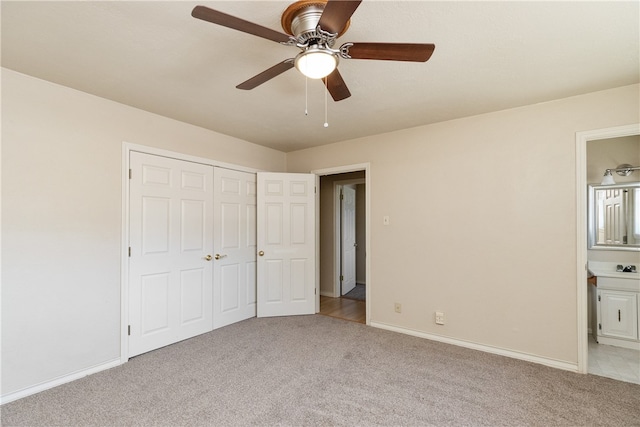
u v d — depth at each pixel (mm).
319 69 1508
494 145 2879
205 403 2051
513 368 2541
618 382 2316
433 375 2426
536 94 2504
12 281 2111
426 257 3244
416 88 2395
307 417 1904
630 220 3273
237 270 3797
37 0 1437
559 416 1906
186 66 2084
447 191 3129
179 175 3164
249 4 1483
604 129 2420
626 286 2984
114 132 2664
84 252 2461
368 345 3025
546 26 1633
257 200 4004
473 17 1560
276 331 3434
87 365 2453
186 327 3201
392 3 1451
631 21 1581
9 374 2084
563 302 2557
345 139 3852
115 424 1834
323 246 5266
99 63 2041
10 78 2123
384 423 1846
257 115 3006
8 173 2107
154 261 2938
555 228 2598
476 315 2947
